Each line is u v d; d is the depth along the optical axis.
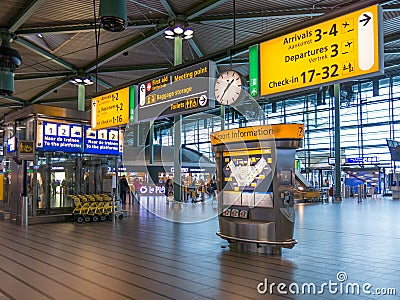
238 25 13.84
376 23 4.57
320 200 22.52
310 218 12.41
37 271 5.52
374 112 28.17
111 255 6.61
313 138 31.25
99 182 13.15
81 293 4.49
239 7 12.24
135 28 13.47
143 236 8.75
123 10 6.87
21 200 11.24
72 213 11.90
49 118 12.09
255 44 5.92
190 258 6.34
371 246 7.32
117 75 19.06
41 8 11.32
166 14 12.84
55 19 12.09
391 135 27.27
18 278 5.16
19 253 6.84
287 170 6.75
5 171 14.30
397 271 5.43
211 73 6.78
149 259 6.27
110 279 5.07
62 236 8.84
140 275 5.26
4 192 14.29
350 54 4.79
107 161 13.41
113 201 11.98
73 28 12.51
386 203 20.22
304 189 21.81
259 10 12.47
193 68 7.07
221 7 12.34
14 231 9.76
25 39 13.85
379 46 4.54
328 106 30.41
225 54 6.49
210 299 4.24
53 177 12.14
